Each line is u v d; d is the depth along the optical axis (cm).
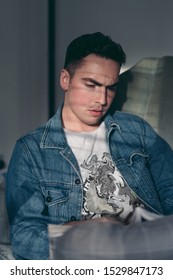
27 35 232
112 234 102
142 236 101
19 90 236
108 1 219
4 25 233
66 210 154
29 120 237
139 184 163
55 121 165
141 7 215
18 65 235
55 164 158
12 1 231
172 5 211
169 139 179
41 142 161
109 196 157
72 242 102
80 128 164
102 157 161
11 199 154
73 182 156
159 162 172
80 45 159
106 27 221
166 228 103
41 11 230
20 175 156
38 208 152
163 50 215
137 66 190
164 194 169
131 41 218
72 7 225
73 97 161
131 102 186
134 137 170
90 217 153
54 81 231
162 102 183
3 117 239
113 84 160
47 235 141
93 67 157
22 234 144
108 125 167
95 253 99
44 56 232
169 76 184
